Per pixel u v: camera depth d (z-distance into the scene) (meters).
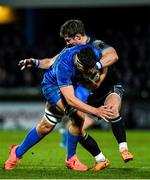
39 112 60.41
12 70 65.56
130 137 50.47
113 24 72.25
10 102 60.66
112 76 24.08
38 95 60.47
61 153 34.97
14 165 23.70
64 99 22.56
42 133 23.31
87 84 23.67
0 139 47.47
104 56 23.16
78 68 22.25
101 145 42.06
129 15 73.31
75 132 23.45
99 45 23.34
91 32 71.50
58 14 70.38
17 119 60.66
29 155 33.22
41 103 60.38
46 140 46.91
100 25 72.06
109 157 32.66
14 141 45.25
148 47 67.69
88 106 21.47
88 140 23.58
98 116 21.42
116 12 72.75
